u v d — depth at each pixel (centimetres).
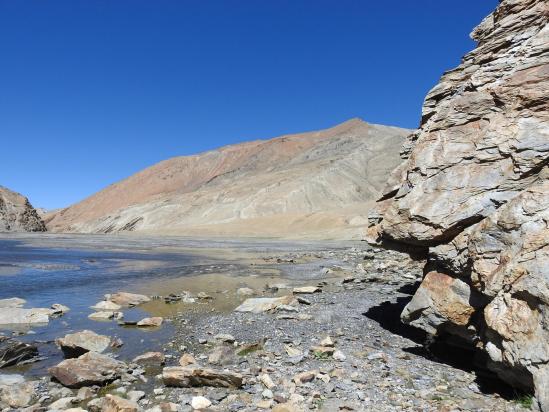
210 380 1104
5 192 14938
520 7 1573
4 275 3375
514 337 895
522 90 1255
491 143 1271
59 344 1552
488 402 955
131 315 2069
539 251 916
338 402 970
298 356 1306
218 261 4669
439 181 1362
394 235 1448
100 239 9675
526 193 1042
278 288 2783
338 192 15088
